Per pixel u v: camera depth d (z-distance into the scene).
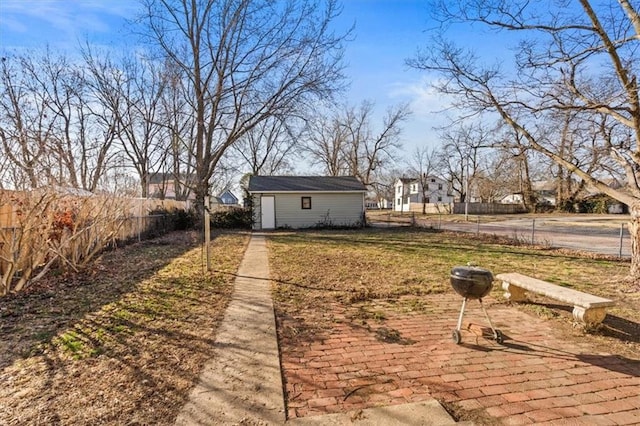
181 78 18.77
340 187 21.67
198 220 18.84
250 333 3.78
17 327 3.92
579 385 2.72
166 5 16.97
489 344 3.52
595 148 6.41
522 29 5.98
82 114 20.11
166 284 6.07
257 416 2.29
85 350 3.31
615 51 5.26
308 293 5.49
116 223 9.80
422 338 3.69
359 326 4.04
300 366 3.05
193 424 2.20
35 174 5.78
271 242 13.07
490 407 2.42
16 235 5.35
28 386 2.63
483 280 3.38
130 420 2.22
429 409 2.38
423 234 16.36
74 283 6.09
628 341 3.59
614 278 6.50
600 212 36.16
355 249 10.95
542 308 4.68
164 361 3.09
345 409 2.39
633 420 2.28
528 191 40.66
